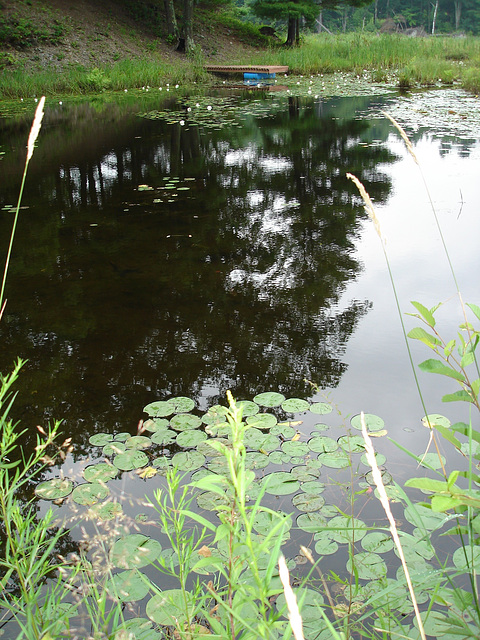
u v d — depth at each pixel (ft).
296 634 1.76
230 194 21.93
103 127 39.19
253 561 3.01
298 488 7.14
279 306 12.58
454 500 2.88
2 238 17.97
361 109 42.73
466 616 5.05
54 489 7.30
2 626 5.35
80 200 21.98
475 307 4.08
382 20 226.58
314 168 25.32
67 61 68.74
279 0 94.32
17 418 8.95
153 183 24.07
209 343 11.10
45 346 11.24
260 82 69.00
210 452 7.94
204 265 15.16
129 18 85.05
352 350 10.61
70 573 5.89
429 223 17.30
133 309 12.76
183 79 70.28
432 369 4.04
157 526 6.56
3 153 31.48
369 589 5.57
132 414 8.94
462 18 232.94
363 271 14.19
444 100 45.06
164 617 5.23
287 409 8.86
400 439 8.04
